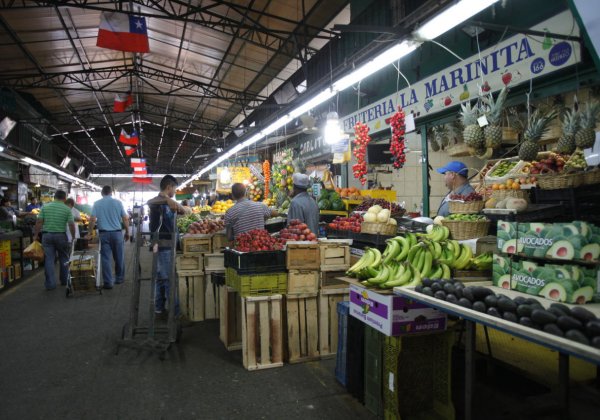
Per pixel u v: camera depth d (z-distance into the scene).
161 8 8.95
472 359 2.25
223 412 3.17
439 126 6.80
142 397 3.43
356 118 9.16
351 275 3.47
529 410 2.79
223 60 13.19
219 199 14.68
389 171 9.39
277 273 4.14
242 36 11.08
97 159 37.88
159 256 5.54
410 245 3.46
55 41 12.23
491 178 4.82
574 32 4.33
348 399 3.39
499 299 2.10
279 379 3.78
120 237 8.19
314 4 9.26
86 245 11.70
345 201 6.56
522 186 4.07
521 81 4.95
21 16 10.39
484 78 5.51
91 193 40.88
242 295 4.02
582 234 2.26
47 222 7.88
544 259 2.49
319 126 10.88
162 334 4.99
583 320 1.84
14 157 14.45
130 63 15.67
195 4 10.06
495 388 3.45
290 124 12.71
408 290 2.69
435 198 9.91
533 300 2.15
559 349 1.71
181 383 3.70
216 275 4.88
